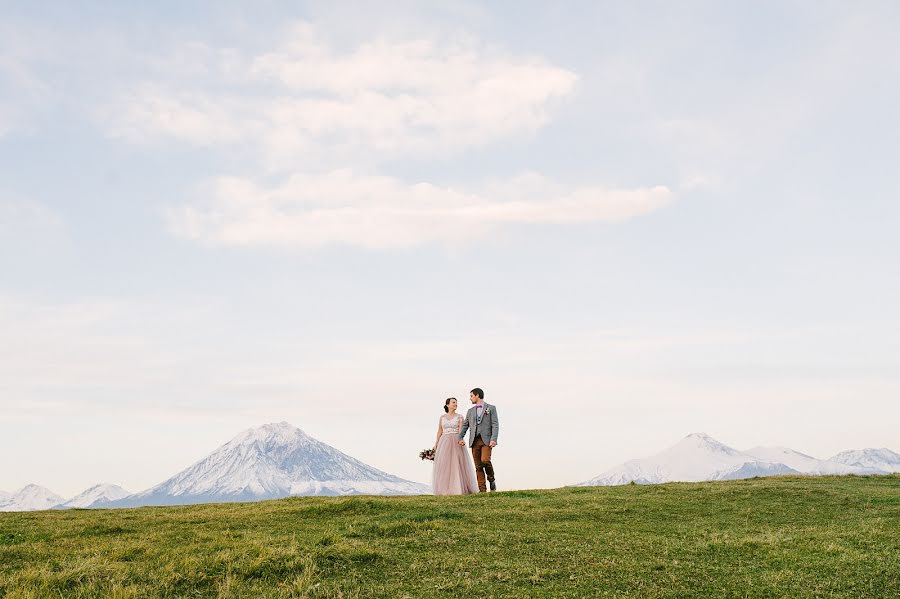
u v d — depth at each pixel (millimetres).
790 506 18891
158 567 11781
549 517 17000
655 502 19469
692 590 10906
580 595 10641
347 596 10492
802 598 10555
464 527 15469
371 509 18531
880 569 11875
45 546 13578
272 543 13594
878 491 21719
